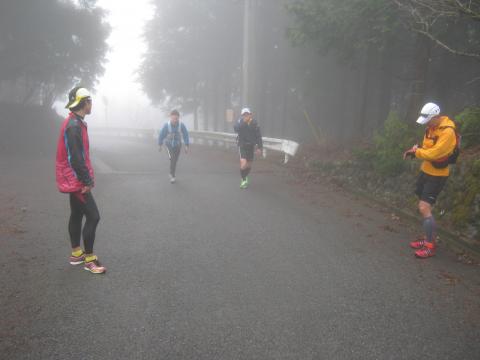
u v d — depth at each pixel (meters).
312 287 4.33
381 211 7.39
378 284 4.42
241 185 9.42
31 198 8.19
